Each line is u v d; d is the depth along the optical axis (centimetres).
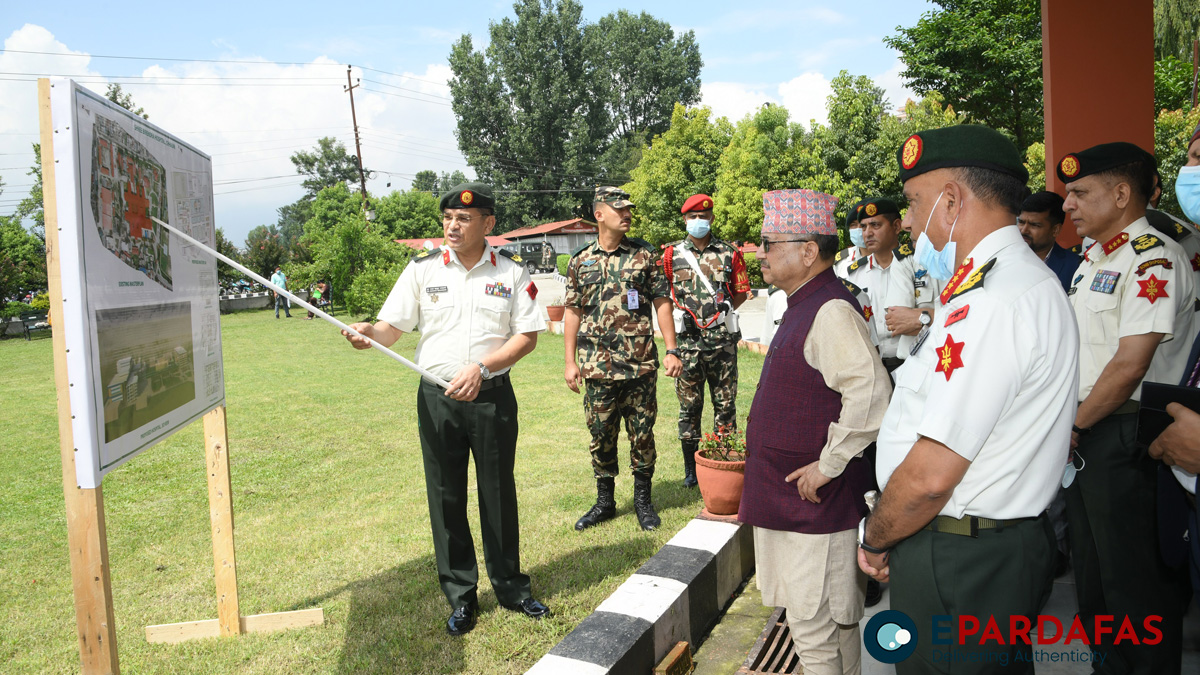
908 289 362
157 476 541
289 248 3167
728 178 2694
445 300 297
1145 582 226
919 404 159
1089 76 434
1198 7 1694
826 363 201
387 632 294
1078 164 241
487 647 280
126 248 207
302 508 460
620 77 6016
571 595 321
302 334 1648
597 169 5425
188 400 255
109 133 196
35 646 294
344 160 6819
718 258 457
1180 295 220
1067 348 148
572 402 766
